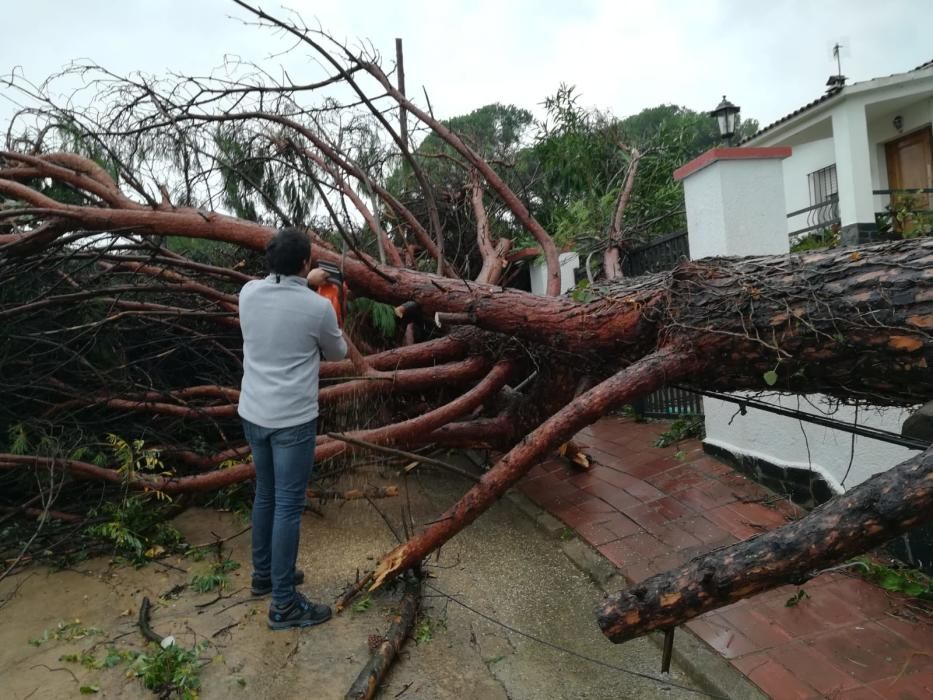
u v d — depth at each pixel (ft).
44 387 12.14
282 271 9.35
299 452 9.11
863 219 31.01
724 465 14.87
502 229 26.99
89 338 12.86
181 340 13.91
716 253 14.42
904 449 11.34
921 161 35.58
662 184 27.96
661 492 13.93
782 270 8.65
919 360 7.17
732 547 5.15
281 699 7.48
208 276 13.87
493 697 7.95
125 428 12.85
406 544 9.26
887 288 7.41
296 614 8.95
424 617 9.61
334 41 13.70
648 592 5.22
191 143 14.75
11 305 12.48
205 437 14.26
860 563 10.28
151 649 8.26
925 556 10.36
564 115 28.76
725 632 9.05
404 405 14.26
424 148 23.50
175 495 12.23
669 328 9.43
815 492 12.54
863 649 8.53
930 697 7.54
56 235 11.53
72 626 8.82
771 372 8.53
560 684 8.26
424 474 15.72
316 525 12.50
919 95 30.99
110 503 11.57
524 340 12.02
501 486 8.91
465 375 13.20
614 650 9.01
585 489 14.61
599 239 21.83
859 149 31.12
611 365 11.15
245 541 11.76
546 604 10.26
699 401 17.93
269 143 16.03
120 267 13.33
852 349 7.72
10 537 11.41
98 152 14.25
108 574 10.39
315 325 9.20
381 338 16.20
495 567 11.47
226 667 8.00
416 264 19.43
